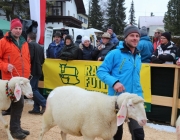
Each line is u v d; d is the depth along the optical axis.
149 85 5.27
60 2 27.56
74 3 33.75
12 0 18.72
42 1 8.13
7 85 3.83
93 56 6.31
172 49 5.32
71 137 4.29
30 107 6.44
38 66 5.72
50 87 6.73
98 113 2.80
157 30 7.02
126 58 2.94
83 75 6.10
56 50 7.66
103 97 2.87
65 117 3.06
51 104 3.33
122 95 2.66
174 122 5.13
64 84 6.46
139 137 2.97
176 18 34.50
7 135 4.34
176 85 4.99
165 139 4.39
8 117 5.38
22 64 4.21
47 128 3.49
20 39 4.31
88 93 3.07
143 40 5.82
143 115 2.46
